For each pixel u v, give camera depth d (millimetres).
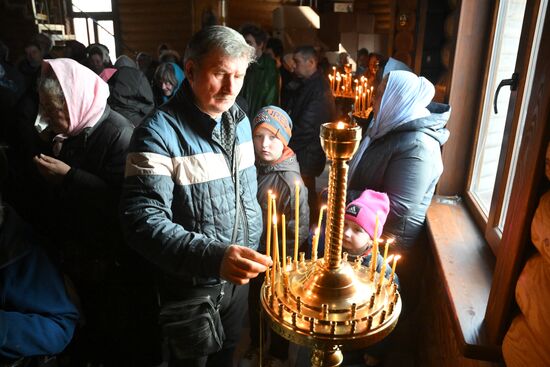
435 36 2637
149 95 2660
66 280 1527
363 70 6172
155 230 1155
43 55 4566
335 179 682
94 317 1671
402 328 2178
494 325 1032
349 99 3373
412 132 1642
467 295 1264
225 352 1674
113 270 1624
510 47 1801
